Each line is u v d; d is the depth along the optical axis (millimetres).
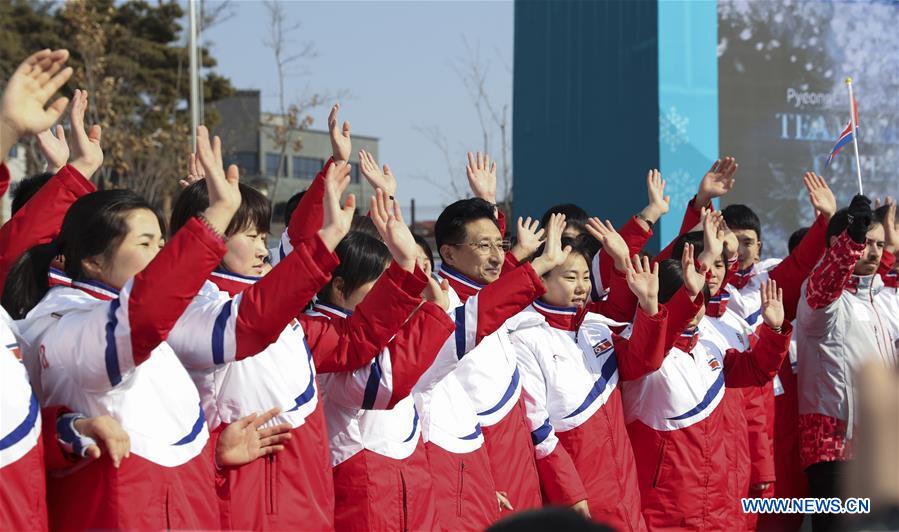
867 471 1588
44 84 2355
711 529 4141
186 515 2434
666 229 8648
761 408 4840
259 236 2912
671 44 8648
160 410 2455
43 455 2342
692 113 8711
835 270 4590
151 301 2256
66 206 3324
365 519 3025
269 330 2541
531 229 3924
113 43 24281
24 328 2492
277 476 2734
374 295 2979
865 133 9102
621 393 4246
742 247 5457
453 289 3736
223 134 27953
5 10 24078
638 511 3949
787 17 8906
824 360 4754
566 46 10391
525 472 3627
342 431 3084
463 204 3824
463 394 3496
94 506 2354
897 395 1586
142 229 2539
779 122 8883
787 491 5199
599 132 9648
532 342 3893
